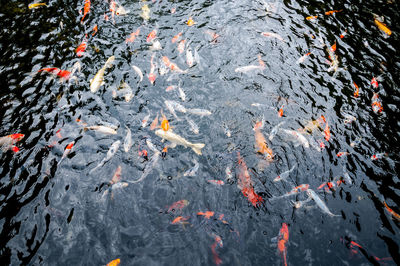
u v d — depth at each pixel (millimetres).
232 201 3562
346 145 4234
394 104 4836
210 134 4289
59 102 4598
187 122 4406
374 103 4820
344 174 3891
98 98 4672
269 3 6895
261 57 5551
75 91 4762
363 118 4602
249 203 3547
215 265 3023
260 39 5926
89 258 3031
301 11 6711
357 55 5668
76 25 6023
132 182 3684
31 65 5168
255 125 4445
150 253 3094
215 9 6621
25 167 3773
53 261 2990
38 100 4605
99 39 5707
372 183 3814
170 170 3824
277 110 4684
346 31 6211
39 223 3266
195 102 4723
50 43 5609
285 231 3305
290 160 4016
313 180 3818
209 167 3889
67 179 3686
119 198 3531
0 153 3889
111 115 4449
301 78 5203
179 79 5043
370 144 4258
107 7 6484
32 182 3633
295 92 4973
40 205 3422
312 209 3510
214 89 4945
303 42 5906
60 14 6309
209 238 3221
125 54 5430
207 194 3613
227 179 3770
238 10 6633
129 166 3838
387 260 3113
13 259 2975
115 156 3928
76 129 4250
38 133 4168
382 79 5223
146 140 4121
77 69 5094
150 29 5980
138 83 4926
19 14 6312
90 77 5000
